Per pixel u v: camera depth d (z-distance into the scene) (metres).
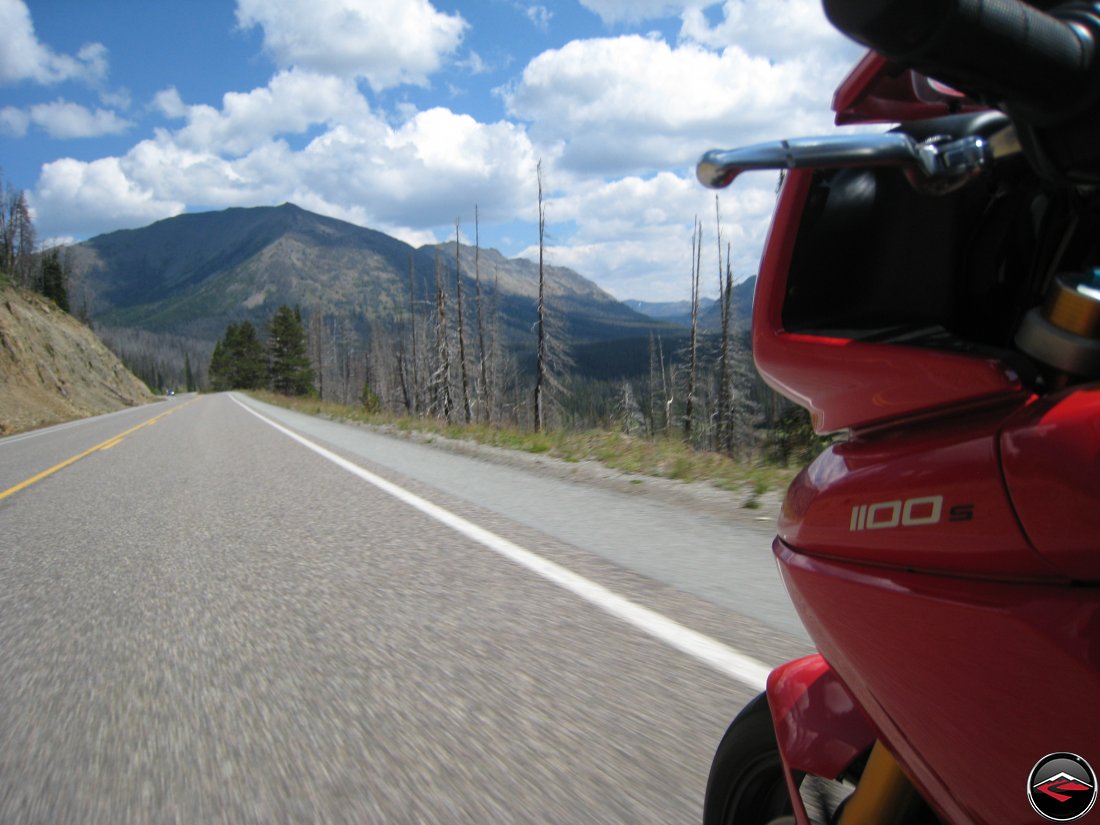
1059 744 0.88
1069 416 0.87
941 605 0.99
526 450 13.16
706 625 3.83
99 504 9.35
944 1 0.71
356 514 7.64
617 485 8.60
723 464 9.60
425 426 20.47
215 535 7.02
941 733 1.03
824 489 1.24
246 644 4.01
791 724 1.39
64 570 5.99
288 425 25.14
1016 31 0.75
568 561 5.31
